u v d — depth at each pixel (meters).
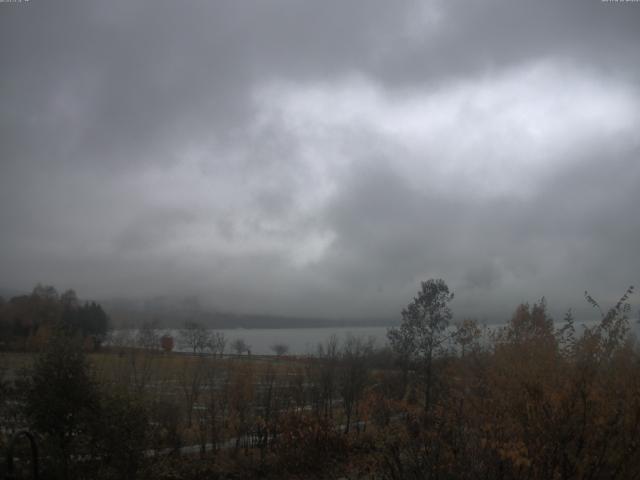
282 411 18.62
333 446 15.85
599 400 7.91
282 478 14.91
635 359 8.73
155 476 12.59
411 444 9.37
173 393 21.20
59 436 10.25
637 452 7.73
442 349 18.94
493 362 10.48
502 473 7.37
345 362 23.00
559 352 9.39
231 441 18.09
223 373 22.67
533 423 8.06
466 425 8.98
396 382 20.50
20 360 12.62
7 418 10.45
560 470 7.55
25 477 9.25
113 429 10.29
